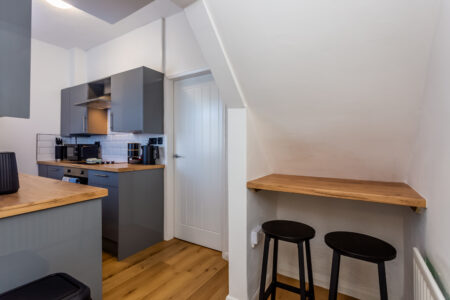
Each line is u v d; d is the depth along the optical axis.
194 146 2.46
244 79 1.30
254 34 1.08
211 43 1.20
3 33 0.99
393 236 1.47
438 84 0.81
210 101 2.34
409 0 0.79
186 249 2.33
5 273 0.88
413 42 0.88
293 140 1.52
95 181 2.28
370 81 1.04
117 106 2.52
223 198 2.20
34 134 3.16
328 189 1.22
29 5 1.07
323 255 1.71
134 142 2.88
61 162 2.95
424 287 0.78
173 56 2.44
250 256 1.47
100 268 1.21
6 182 1.06
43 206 0.97
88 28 2.71
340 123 1.28
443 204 0.75
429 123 0.93
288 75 1.18
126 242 2.13
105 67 3.10
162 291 1.63
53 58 3.29
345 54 1.00
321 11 0.91
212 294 1.60
